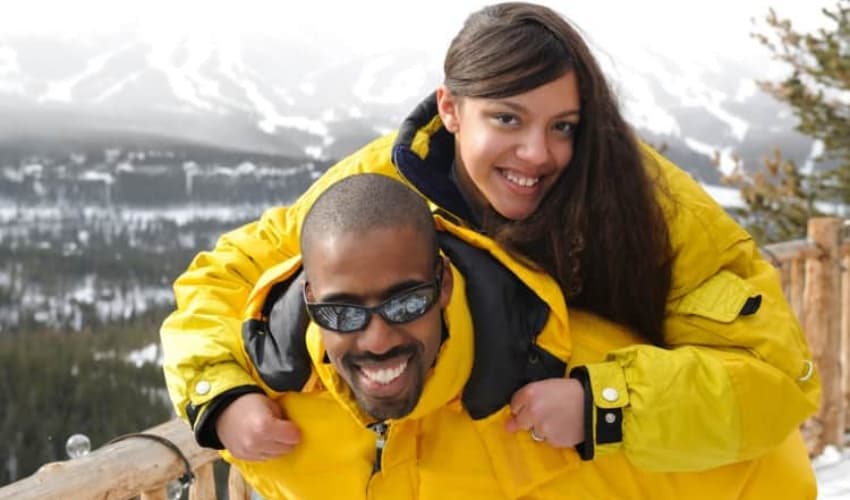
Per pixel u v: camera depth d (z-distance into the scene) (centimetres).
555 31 156
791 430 163
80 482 181
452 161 178
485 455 163
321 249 138
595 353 168
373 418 153
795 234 897
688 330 167
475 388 157
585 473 166
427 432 165
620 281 166
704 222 168
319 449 166
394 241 137
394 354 140
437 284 142
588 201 162
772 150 955
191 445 208
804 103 940
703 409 152
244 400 165
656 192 166
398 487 166
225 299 180
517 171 159
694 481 169
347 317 138
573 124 160
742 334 162
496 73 155
